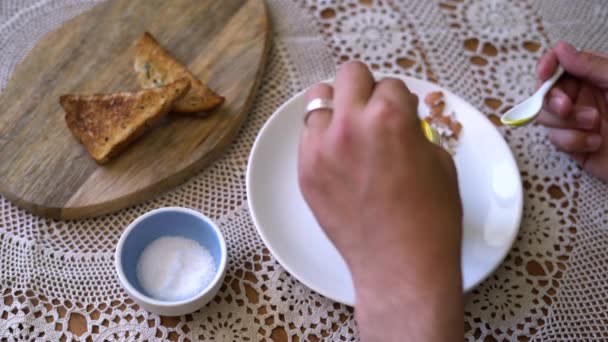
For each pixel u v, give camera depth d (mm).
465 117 779
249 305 711
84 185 752
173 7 863
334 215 559
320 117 564
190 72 811
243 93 805
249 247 738
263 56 835
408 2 890
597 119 741
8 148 772
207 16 858
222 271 681
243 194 769
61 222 751
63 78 817
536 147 796
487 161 753
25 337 691
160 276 696
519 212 720
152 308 673
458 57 854
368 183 535
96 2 890
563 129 765
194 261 707
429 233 528
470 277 684
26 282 716
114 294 712
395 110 534
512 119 751
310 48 859
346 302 678
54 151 771
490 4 888
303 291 717
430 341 530
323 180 552
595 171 771
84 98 786
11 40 858
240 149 795
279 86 835
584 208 761
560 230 749
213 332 699
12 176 755
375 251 543
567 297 714
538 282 723
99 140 765
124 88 813
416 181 530
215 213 757
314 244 716
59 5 884
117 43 841
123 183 753
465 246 703
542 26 872
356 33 870
